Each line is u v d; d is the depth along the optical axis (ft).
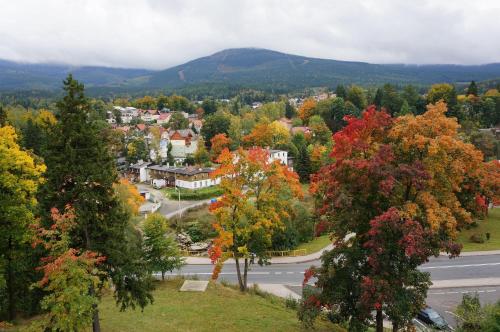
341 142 77.05
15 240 86.28
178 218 245.65
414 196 74.69
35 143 284.00
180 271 156.97
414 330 77.00
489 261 151.64
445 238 73.87
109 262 71.20
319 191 87.56
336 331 93.97
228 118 482.28
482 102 444.55
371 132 80.59
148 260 126.00
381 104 474.90
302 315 79.77
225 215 112.57
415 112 450.30
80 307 56.13
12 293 91.76
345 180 75.77
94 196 68.59
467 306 94.68
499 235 175.73
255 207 117.29
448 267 147.64
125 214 74.02
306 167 325.21
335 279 76.13
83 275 57.52
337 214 76.95
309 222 200.64
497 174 102.17
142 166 387.96
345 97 562.66
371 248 69.46
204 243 202.39
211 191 306.96
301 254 175.94
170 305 105.91
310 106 536.42
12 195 85.20
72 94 68.33
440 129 76.38
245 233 111.14
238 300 112.27
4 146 84.69
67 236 59.98
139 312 99.96
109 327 88.69
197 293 116.57
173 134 453.99
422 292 76.33
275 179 113.60
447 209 72.08
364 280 68.80
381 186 68.33
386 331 100.73
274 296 122.31
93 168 67.72
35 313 95.91
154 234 128.06
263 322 96.53
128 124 644.69
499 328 74.13
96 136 70.38
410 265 72.84
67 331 59.57
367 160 72.13
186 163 402.31
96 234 70.08
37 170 88.84
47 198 67.46
